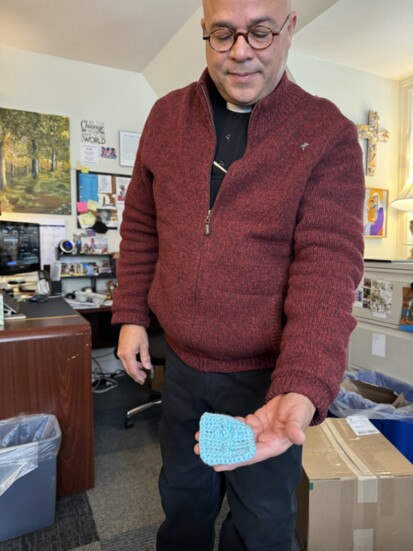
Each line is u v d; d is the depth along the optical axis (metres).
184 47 2.33
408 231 2.43
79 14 2.09
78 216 2.76
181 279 0.71
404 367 1.68
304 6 1.64
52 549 1.24
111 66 2.76
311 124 0.65
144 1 1.97
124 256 0.95
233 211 0.66
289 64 2.02
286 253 0.67
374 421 1.47
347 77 2.21
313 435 1.33
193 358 0.76
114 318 0.92
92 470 1.53
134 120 2.89
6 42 2.42
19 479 1.25
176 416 0.82
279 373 0.50
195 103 0.75
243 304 0.67
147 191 0.89
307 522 1.13
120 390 2.69
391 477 1.13
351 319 0.55
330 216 0.61
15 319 1.51
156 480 1.63
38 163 2.62
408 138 2.36
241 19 0.60
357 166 0.65
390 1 1.60
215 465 0.45
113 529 1.33
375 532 1.14
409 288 1.65
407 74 2.31
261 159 0.65
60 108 2.66
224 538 0.80
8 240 2.19
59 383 1.43
